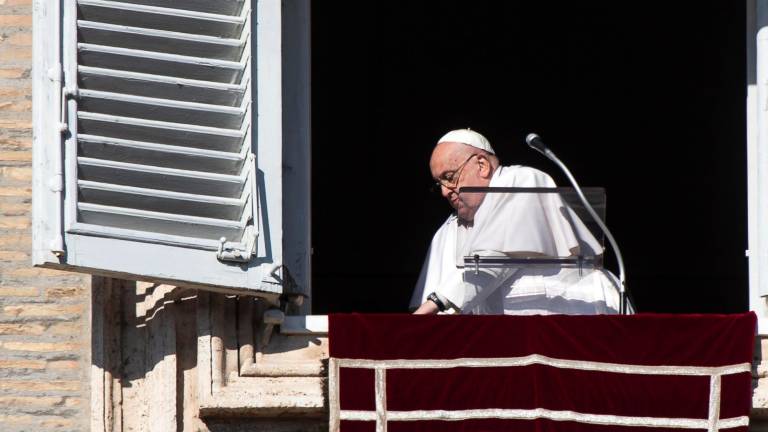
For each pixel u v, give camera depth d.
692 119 50.94
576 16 50.00
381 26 50.16
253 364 27.02
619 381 26.58
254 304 27.39
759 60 28.30
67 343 27.78
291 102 28.50
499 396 26.58
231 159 26.75
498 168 29.86
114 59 26.55
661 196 51.12
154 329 27.31
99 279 27.56
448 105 51.06
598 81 50.91
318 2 50.06
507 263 27.05
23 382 27.61
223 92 26.89
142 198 26.28
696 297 50.94
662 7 49.69
